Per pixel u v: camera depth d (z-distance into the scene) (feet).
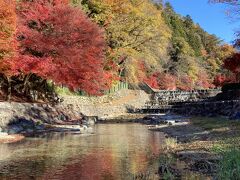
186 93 236.02
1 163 46.34
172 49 321.73
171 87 288.51
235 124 77.77
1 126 80.07
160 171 41.39
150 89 243.19
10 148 59.36
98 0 157.38
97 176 39.42
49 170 42.34
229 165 36.68
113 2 162.91
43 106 105.29
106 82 153.99
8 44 81.76
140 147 61.36
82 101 154.30
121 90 202.28
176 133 79.92
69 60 99.04
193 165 42.60
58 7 100.63
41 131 86.53
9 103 90.22
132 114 162.71
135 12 168.66
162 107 174.70
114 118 143.95
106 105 170.81
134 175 39.68
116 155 52.75
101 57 112.68
